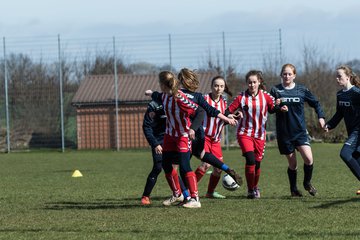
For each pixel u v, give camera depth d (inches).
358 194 982.4
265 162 1865.2
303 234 628.1
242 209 817.5
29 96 2711.6
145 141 2770.7
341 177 1330.0
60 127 2709.2
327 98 2839.6
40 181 1371.8
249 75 965.2
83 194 1083.9
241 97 970.1
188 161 847.1
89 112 2775.6
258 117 967.6
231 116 888.3
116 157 2301.9
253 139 971.9
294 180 988.6
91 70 2888.8
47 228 692.7
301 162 1866.4
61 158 2290.8
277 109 964.0
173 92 812.6
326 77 2871.6
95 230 673.0
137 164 1909.4
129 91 2797.7
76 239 623.8
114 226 698.2
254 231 649.0
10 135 2719.0
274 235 624.4
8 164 1998.0
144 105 2763.3
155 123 916.0
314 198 946.7
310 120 2869.1
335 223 691.4
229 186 1043.3
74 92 2778.1
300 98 972.6
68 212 823.7
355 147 887.1
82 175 1521.9
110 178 1424.7
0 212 837.2
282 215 756.0
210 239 609.3
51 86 2709.2
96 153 2588.6
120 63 2925.7
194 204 839.1
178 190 884.0
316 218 727.1
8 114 2714.1
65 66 2731.3
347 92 899.4
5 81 2709.2
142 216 770.2
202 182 1306.6
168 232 651.5
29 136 2726.4
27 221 748.6
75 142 2770.7
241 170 1584.6
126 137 2778.1
